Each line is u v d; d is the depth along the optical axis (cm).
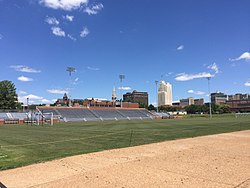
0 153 1519
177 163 1162
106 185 843
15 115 8300
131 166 1112
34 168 1108
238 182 857
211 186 818
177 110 19775
